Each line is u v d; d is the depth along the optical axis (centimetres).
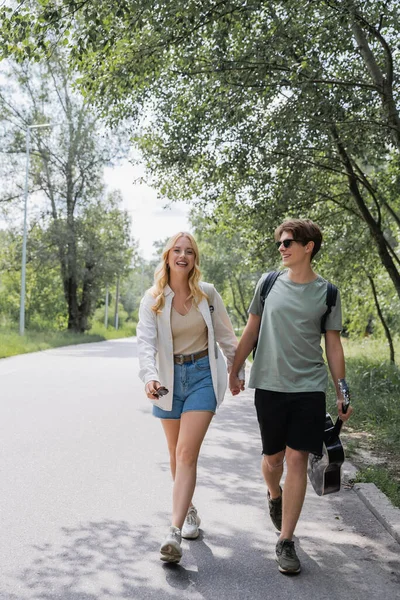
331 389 1116
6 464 598
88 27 719
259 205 1197
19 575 354
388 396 1041
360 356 1920
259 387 392
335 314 390
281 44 781
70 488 524
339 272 1513
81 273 3984
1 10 674
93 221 4019
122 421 852
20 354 2242
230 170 1104
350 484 557
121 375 1476
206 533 432
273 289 399
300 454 380
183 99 1059
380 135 913
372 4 789
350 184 1205
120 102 989
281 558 367
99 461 621
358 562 388
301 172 1106
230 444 749
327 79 851
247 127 962
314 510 489
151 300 410
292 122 862
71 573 358
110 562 375
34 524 436
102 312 8100
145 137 1206
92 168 3750
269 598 334
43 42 700
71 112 3675
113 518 453
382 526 455
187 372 407
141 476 568
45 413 901
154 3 688
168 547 365
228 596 335
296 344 384
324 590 346
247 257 1399
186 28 775
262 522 458
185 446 392
